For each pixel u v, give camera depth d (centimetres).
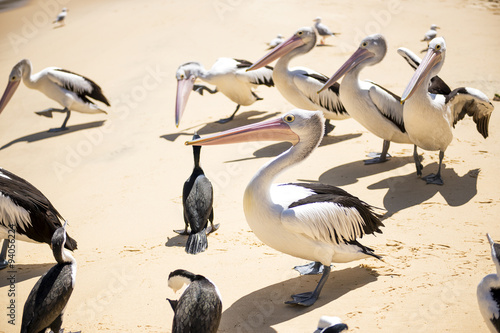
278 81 1376
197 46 2356
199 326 562
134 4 3384
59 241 644
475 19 2528
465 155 1142
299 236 707
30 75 1658
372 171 1119
